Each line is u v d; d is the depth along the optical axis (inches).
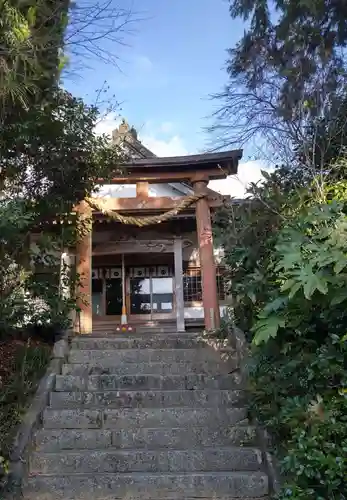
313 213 125.5
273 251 150.2
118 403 198.8
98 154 247.0
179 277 409.7
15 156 210.1
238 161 330.6
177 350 239.1
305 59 189.8
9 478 150.0
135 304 449.7
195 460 165.8
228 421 186.7
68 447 175.0
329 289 116.0
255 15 206.8
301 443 116.6
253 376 172.9
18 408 179.9
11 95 165.5
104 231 422.3
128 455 166.4
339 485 110.0
